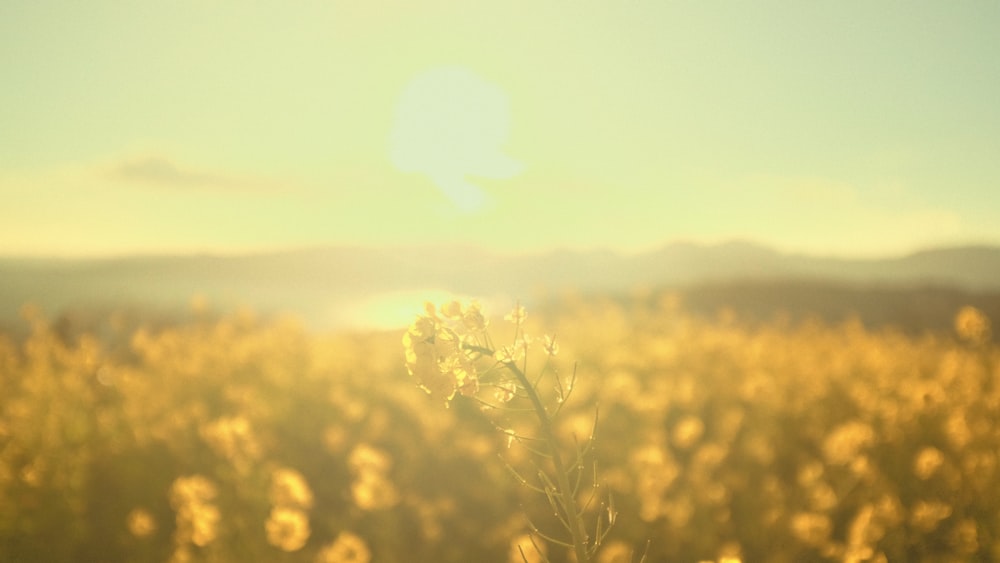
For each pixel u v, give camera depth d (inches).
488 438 298.0
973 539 204.2
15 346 556.7
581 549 92.2
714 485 244.4
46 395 369.7
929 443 289.6
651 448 253.1
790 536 213.2
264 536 215.2
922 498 236.8
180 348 471.8
